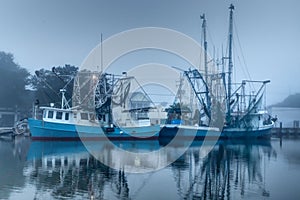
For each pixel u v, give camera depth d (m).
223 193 17.81
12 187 17.92
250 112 58.91
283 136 70.88
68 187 18.23
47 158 28.62
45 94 59.94
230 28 62.22
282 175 22.91
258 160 30.47
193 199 16.58
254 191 18.28
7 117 70.38
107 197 16.52
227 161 29.59
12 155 30.23
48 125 43.09
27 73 78.25
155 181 20.31
